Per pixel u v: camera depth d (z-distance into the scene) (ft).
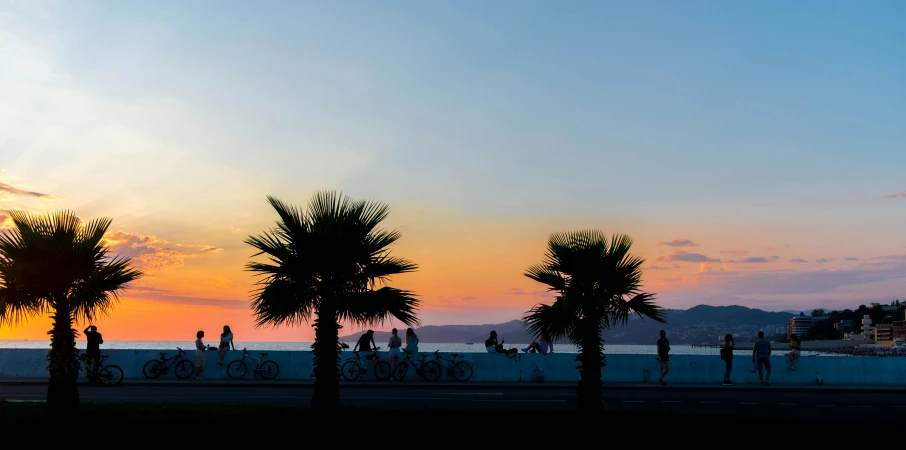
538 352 98.63
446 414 47.21
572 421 44.78
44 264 41.83
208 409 48.70
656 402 68.90
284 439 37.40
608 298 46.16
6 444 35.94
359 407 54.95
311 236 41.39
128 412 46.68
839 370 97.50
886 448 38.60
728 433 41.11
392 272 43.16
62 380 43.14
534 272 48.03
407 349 92.43
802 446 38.40
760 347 92.12
